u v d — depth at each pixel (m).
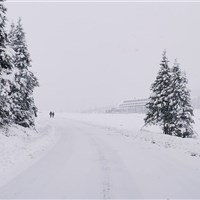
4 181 10.40
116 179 10.48
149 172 11.56
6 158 13.98
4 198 8.46
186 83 35.75
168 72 36.69
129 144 20.72
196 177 10.78
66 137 26.16
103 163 13.40
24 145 18.81
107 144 20.70
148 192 8.96
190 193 8.89
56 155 15.74
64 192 8.98
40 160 14.30
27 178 10.70
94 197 8.49
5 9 18.02
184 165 12.94
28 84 28.88
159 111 36.16
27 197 8.54
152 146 19.62
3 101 19.83
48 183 10.01
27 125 28.16
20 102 27.27
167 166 12.72
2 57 17.72
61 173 11.43
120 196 8.58
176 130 34.53
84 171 11.75
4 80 18.66
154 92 36.94
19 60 27.97
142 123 58.72
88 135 28.12
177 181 10.22
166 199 8.34
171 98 35.41
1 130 21.06
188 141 23.25
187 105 35.47
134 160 14.15
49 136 26.52
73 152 16.80
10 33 29.28
